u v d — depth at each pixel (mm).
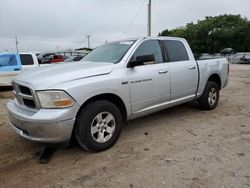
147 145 4188
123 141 4359
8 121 5781
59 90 3410
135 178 3197
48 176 3301
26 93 3668
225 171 3314
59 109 3412
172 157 3738
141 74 4371
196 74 5598
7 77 10859
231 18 60562
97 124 3836
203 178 3162
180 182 3086
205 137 4516
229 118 5672
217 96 6477
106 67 4020
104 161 3654
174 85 5035
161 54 4945
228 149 3990
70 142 3986
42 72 3898
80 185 3082
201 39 61344
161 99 4816
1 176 3328
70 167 3514
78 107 3541
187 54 5535
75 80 3588
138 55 4512
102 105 3824
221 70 6480
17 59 11219
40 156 3855
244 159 3645
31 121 3385
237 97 8281
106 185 3066
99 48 5258
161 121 5453
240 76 16859
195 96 5746
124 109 4242
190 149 4008
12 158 3824
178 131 4836
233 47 58000
